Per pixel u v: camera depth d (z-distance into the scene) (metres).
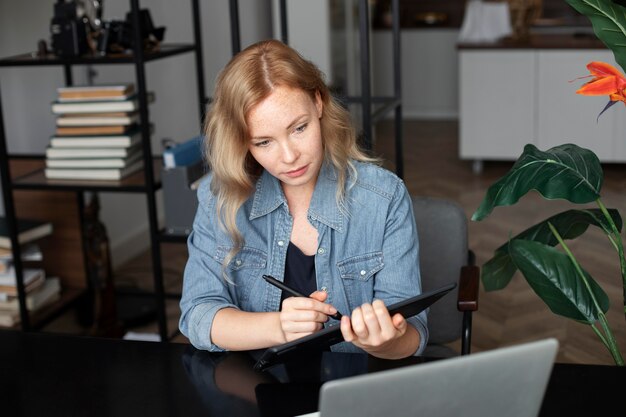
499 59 5.40
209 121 1.48
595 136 5.36
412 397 0.96
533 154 1.72
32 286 3.09
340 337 1.32
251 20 5.46
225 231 1.59
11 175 3.26
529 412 1.04
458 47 5.45
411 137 6.73
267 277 1.40
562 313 1.74
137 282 3.85
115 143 2.87
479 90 5.48
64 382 1.39
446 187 5.23
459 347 3.06
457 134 6.79
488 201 1.68
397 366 1.40
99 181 2.88
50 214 3.34
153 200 2.81
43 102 3.72
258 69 1.38
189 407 1.28
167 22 4.44
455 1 7.23
